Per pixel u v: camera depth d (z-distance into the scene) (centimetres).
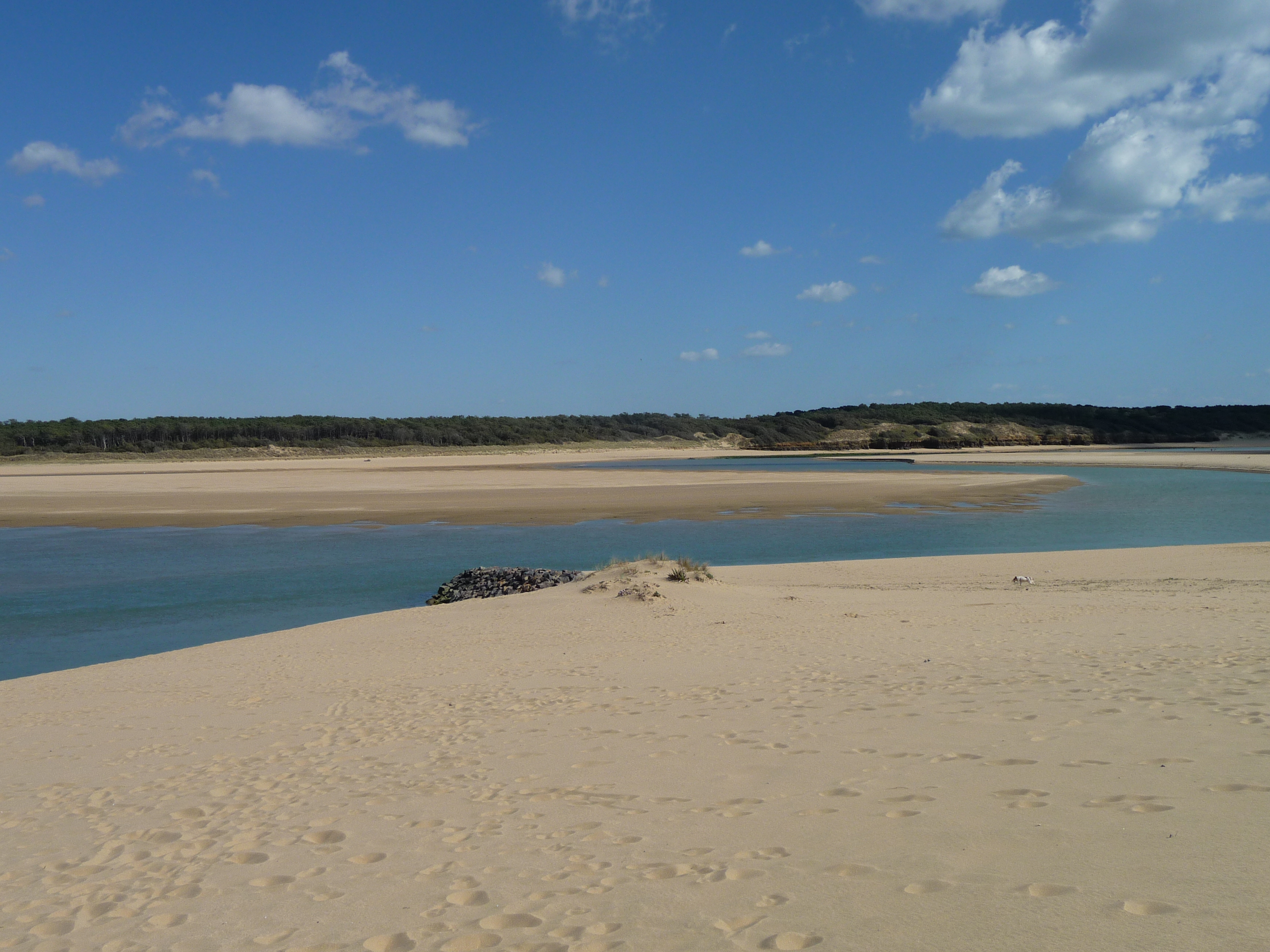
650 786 528
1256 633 989
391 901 383
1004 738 561
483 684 942
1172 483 5144
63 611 1822
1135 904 308
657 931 327
